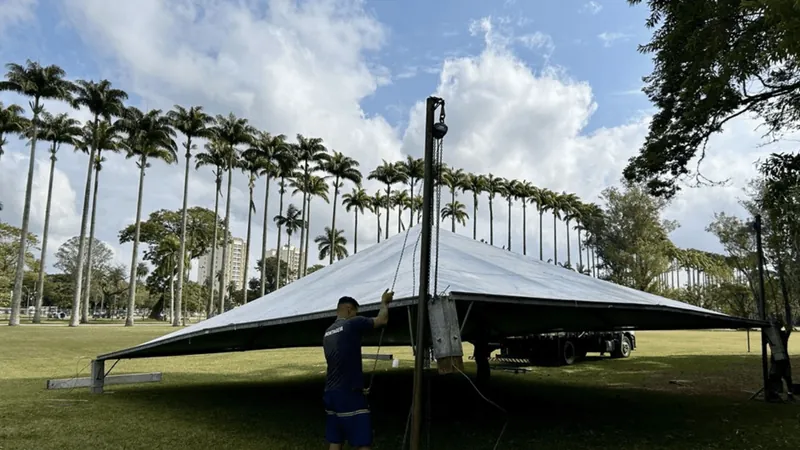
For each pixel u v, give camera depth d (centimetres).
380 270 626
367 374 1209
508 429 613
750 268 2130
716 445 546
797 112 1012
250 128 4594
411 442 332
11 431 580
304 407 755
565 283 634
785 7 482
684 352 1992
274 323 571
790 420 672
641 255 4278
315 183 5306
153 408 735
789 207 1035
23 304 8981
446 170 6425
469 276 520
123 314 9100
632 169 1188
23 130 3919
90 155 3881
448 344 374
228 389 945
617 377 1169
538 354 1470
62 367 1268
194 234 6531
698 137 1055
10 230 5316
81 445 529
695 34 805
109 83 3888
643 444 548
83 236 3797
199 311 7894
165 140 4044
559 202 7569
